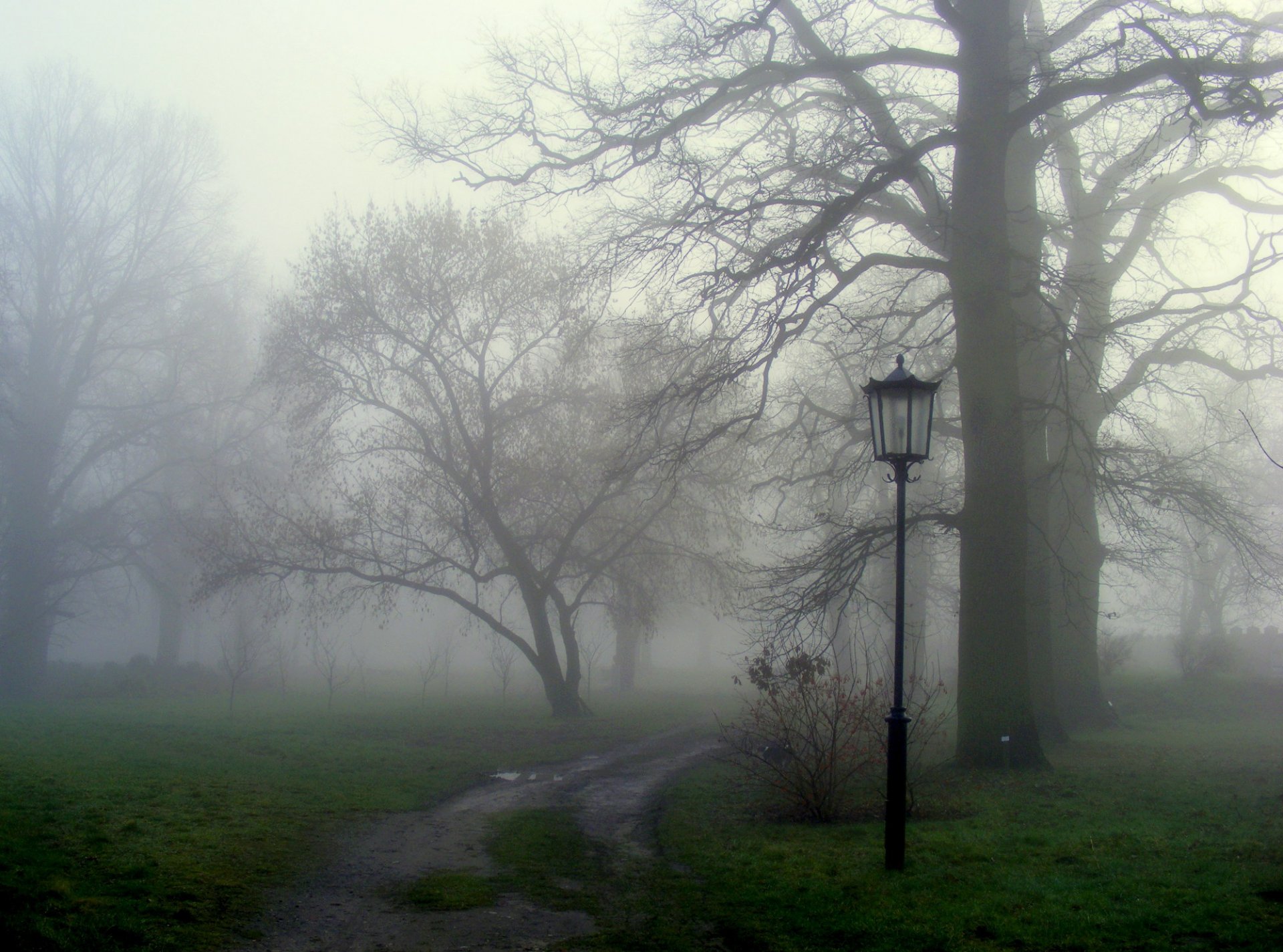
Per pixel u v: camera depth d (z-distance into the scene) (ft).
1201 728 68.90
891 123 52.21
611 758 58.29
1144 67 43.65
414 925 23.41
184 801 36.78
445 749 62.49
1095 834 30.27
